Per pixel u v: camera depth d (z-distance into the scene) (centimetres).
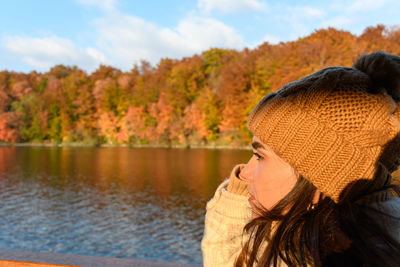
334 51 3606
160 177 2598
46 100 6925
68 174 2859
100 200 1884
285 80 3741
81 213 1608
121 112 6525
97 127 6675
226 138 4959
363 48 3434
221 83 5112
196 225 1371
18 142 6875
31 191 2172
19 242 1203
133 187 2239
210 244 79
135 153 4678
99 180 2542
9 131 6738
